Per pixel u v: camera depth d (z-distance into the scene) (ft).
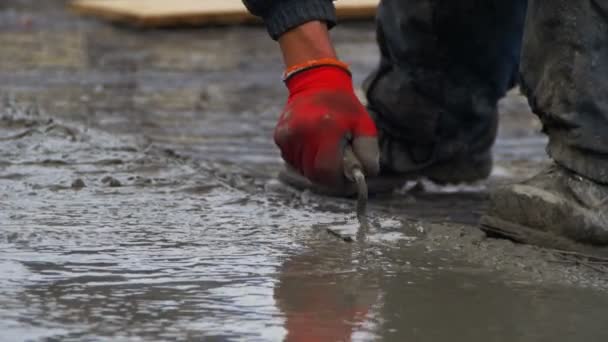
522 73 25.66
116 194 29.50
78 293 20.33
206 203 28.84
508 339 18.45
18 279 21.12
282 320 18.99
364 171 25.32
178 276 21.62
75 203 28.22
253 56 70.33
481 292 21.21
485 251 24.41
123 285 20.93
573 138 24.38
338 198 31.12
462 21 29.99
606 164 24.31
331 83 25.27
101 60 67.26
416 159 32.78
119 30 84.69
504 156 40.98
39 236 24.53
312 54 25.46
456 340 18.30
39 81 57.21
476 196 33.14
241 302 20.03
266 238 25.16
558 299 20.93
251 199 29.50
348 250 24.26
